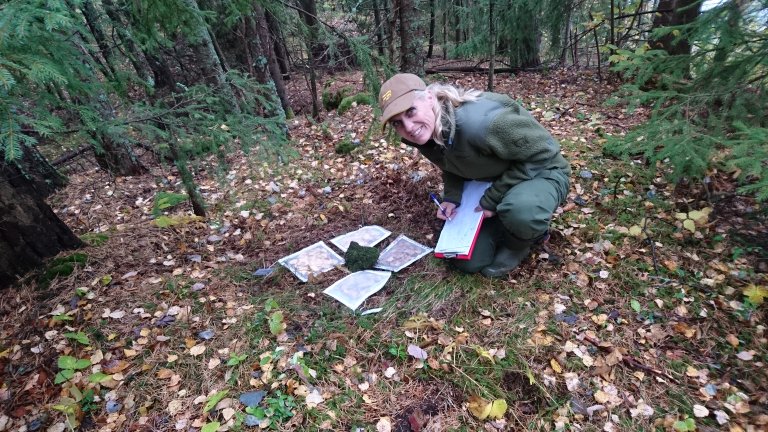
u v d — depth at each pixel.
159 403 1.96
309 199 3.68
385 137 4.70
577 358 2.07
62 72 1.77
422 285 2.59
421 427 1.82
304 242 3.11
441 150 2.38
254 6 4.21
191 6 2.85
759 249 2.53
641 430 1.76
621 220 2.93
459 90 2.25
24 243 2.64
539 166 2.34
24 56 1.54
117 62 2.49
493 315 2.34
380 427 1.81
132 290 2.62
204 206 3.48
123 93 2.51
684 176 2.84
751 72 2.53
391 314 2.40
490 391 1.95
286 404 1.90
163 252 3.02
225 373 2.09
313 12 8.49
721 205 2.91
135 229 3.28
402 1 3.86
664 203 3.02
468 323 2.31
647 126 2.74
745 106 2.53
